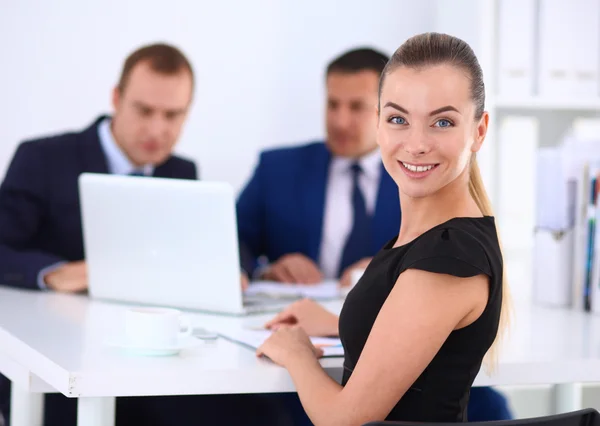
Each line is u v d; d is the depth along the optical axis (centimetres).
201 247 207
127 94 321
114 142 321
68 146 314
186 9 329
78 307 220
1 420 271
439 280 130
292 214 333
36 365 161
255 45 337
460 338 135
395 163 142
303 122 343
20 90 315
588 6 300
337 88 334
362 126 333
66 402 259
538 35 300
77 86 321
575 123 339
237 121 337
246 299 232
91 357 157
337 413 136
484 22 298
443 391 137
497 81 300
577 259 237
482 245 134
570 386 213
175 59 325
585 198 235
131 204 215
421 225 144
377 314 139
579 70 302
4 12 312
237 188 339
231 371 151
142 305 223
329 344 174
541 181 246
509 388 258
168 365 153
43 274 249
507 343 185
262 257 337
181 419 227
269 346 159
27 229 303
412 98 137
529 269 331
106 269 226
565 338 193
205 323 199
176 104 326
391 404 134
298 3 339
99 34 321
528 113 334
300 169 336
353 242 333
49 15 316
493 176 333
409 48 141
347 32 345
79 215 311
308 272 289
